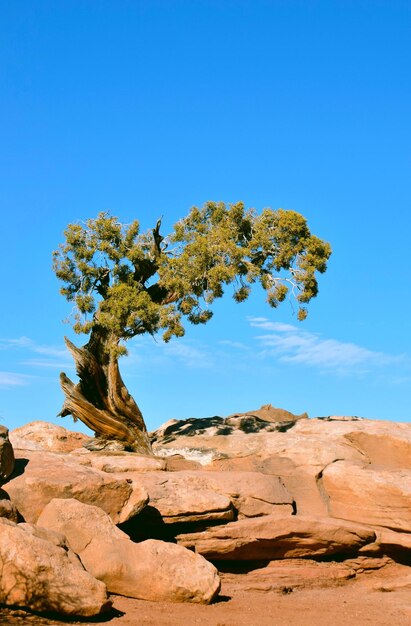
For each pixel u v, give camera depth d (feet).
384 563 81.30
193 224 109.19
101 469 80.89
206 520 75.51
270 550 78.23
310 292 104.01
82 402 98.68
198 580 61.05
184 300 102.32
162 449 99.40
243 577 76.43
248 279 105.19
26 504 66.18
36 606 50.14
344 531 79.46
